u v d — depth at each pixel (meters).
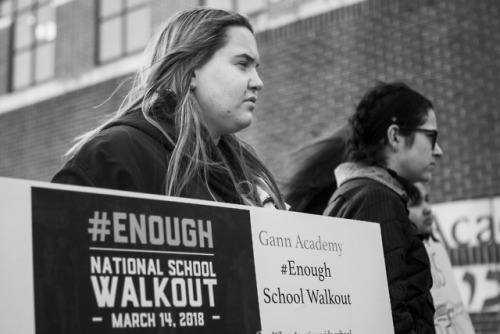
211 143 2.17
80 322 1.40
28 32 14.23
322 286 1.91
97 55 13.06
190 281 1.58
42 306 1.36
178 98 2.14
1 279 1.32
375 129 2.97
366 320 2.01
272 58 10.81
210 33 2.19
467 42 9.19
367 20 10.01
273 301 1.76
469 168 8.97
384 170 2.88
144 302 1.50
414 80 9.51
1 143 14.00
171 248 1.57
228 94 2.18
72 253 1.41
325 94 10.24
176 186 1.98
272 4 10.97
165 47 2.23
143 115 2.12
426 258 2.74
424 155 2.99
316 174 3.72
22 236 1.36
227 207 1.71
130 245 1.50
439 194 9.10
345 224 2.03
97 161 1.90
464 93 9.12
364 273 2.05
